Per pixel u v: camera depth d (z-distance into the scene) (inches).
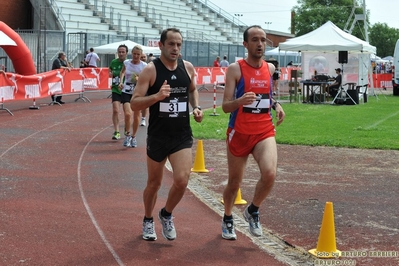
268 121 244.5
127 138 505.4
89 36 1278.3
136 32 1589.6
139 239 253.8
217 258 231.8
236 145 243.1
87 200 322.0
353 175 403.2
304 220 289.9
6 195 328.5
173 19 1824.6
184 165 235.6
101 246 243.3
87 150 486.6
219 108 916.0
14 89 747.4
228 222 255.8
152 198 248.1
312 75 1112.2
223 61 1459.2
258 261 228.8
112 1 1614.2
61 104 901.2
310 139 560.7
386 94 1387.8
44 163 426.6
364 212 306.5
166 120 234.7
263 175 236.1
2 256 228.1
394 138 576.4
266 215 298.8
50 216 287.4
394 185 372.5
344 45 965.8
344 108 932.6
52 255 231.0
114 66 532.7
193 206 315.9
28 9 1482.5
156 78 234.1
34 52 1235.9
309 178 392.5
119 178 381.4
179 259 229.9
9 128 613.0
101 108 857.5
